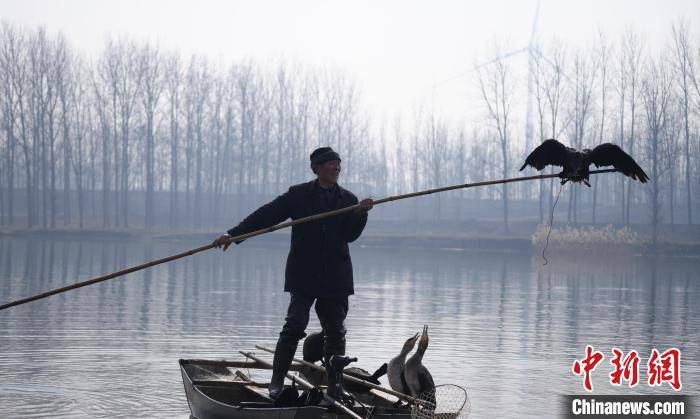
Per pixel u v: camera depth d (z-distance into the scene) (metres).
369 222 71.38
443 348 12.52
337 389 7.60
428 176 82.31
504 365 11.17
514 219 74.56
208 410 7.57
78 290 20.97
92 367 10.42
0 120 68.81
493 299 20.61
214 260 36.84
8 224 68.69
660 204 58.41
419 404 7.48
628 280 28.62
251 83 77.31
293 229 7.95
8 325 14.25
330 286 7.86
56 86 67.44
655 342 13.66
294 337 7.82
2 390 8.97
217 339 13.01
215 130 79.38
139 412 8.05
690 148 66.94
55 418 7.76
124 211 71.31
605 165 6.72
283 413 7.18
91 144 74.38
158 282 24.06
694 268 37.12
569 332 14.69
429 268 33.47
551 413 8.45
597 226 59.59
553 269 34.50
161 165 85.25
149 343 12.47
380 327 14.78
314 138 81.06
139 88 70.94
